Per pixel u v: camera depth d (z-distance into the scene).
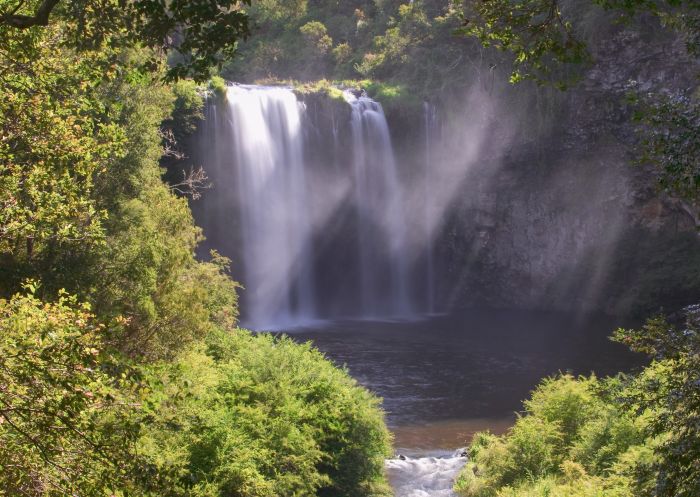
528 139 58.06
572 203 58.59
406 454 27.81
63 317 8.21
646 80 53.03
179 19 10.23
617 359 42.81
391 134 60.00
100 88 22.64
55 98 12.45
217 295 29.98
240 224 54.47
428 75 61.62
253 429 20.86
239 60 81.81
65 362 7.91
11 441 8.00
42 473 8.12
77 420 7.97
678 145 9.73
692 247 53.56
